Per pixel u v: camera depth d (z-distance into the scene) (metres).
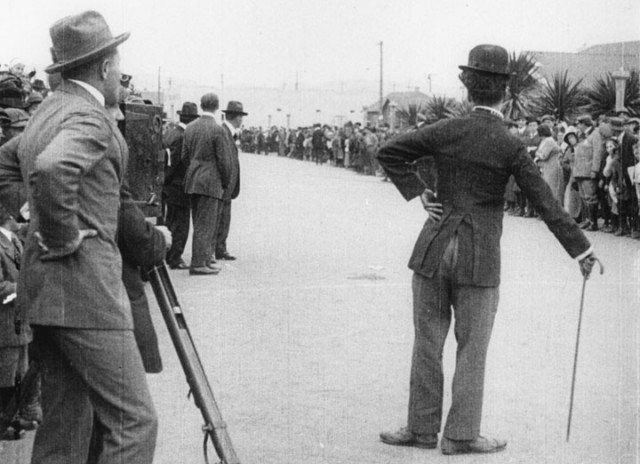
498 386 6.56
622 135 15.88
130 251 4.16
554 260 12.70
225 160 11.08
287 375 6.82
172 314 4.18
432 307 5.34
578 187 17.41
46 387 4.03
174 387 6.52
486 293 5.23
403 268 11.91
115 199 3.86
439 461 5.16
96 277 3.75
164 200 11.62
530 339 7.93
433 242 5.29
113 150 3.82
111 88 4.00
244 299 9.62
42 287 3.73
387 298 9.78
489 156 5.18
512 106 26.48
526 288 10.35
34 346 4.02
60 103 3.86
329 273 11.44
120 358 3.79
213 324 8.42
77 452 4.05
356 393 6.41
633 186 15.75
